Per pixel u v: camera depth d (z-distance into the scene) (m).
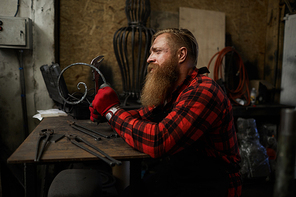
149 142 0.94
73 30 2.54
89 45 2.60
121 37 2.46
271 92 3.14
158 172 1.20
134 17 2.65
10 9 2.12
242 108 2.53
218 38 3.00
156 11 2.87
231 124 1.06
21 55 2.14
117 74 2.70
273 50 3.16
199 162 1.05
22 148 1.02
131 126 0.99
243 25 3.21
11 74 2.14
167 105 1.21
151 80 1.14
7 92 2.14
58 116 1.80
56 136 1.20
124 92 2.56
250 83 3.07
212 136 1.03
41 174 2.25
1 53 2.10
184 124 0.92
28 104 2.21
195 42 1.16
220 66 2.91
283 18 3.01
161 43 1.11
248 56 3.26
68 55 2.54
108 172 2.53
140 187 1.12
